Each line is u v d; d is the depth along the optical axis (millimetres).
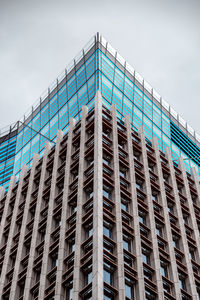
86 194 77625
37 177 93125
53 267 72312
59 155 91438
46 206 83375
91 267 65750
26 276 74000
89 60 118750
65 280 66375
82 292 63062
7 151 127125
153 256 73188
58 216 79688
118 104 108500
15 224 87750
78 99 112688
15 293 73500
